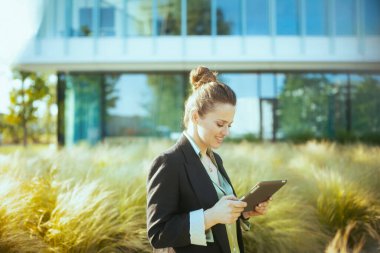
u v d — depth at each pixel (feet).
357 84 53.62
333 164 20.76
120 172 15.48
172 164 5.00
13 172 14.76
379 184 15.93
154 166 5.07
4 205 9.89
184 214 4.86
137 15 51.78
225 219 4.75
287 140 50.57
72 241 10.08
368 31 51.16
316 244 12.42
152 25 51.75
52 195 11.73
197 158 5.24
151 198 4.94
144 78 53.31
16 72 58.23
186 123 5.60
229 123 5.29
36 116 59.41
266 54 51.49
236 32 52.06
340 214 13.85
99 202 11.36
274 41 51.72
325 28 51.70
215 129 5.17
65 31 51.21
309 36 51.70
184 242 4.74
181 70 53.16
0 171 14.53
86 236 10.19
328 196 14.51
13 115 58.23
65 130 52.80
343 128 53.06
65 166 16.46
